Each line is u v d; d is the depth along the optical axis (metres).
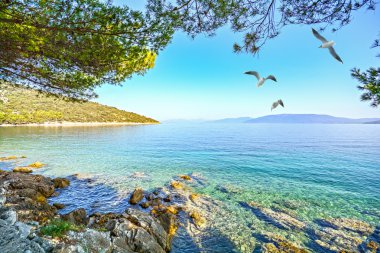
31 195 13.83
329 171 24.95
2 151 34.31
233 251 9.40
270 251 9.34
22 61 7.94
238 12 5.79
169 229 10.59
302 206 14.39
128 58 7.91
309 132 116.88
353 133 111.00
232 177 21.84
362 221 12.20
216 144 52.03
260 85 2.94
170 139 64.12
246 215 12.81
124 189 17.42
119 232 8.24
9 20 5.21
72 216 9.98
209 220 12.08
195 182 19.81
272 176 22.47
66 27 5.86
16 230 5.70
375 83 5.37
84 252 6.12
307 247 9.64
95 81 9.68
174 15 6.16
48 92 10.00
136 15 6.04
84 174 21.91
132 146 46.25
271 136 82.12
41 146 41.38
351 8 4.64
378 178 22.00
